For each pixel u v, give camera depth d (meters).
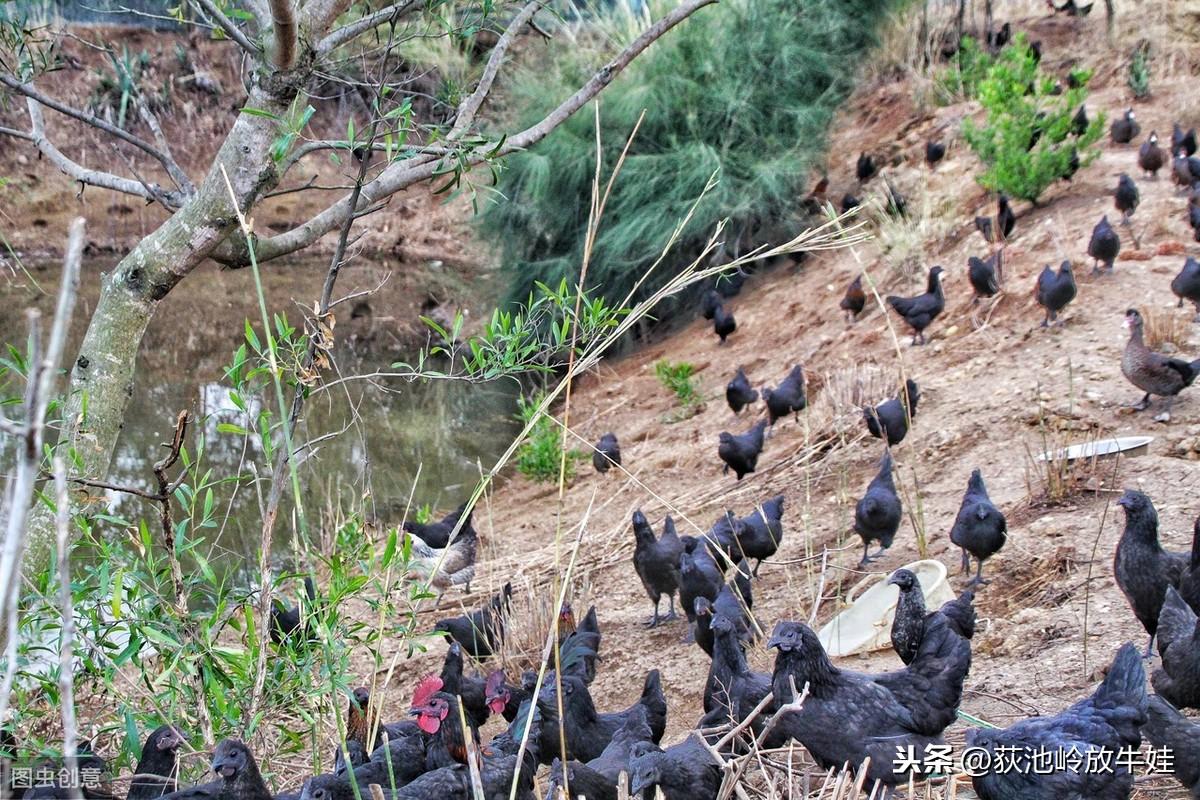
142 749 6.12
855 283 16.19
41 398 2.62
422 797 5.48
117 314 6.38
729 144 19.97
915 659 6.04
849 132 23.67
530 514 14.21
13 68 7.22
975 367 13.11
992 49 23.88
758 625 8.63
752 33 20.08
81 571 7.06
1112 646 7.47
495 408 18.92
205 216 6.33
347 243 6.71
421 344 22.03
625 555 11.98
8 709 5.61
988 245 16.27
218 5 6.93
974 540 8.59
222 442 16.23
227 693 6.29
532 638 9.55
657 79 19.55
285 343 6.27
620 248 18.92
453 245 28.66
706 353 18.08
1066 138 17.73
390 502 14.79
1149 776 5.88
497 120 20.61
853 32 20.86
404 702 9.20
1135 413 10.97
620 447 15.65
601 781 5.80
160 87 31.78
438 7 7.07
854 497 11.35
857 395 13.41
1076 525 9.18
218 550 12.55
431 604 11.34
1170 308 13.01
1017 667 7.47
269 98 6.25
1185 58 22.59
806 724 5.80
